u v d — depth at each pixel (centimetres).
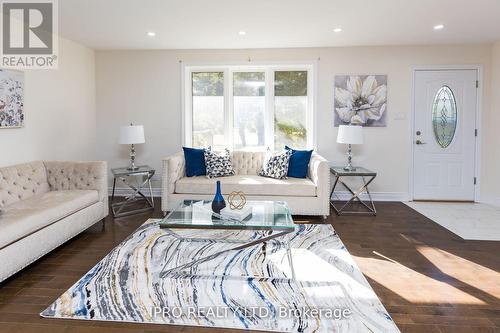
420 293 240
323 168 414
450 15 367
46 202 321
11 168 341
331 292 242
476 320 207
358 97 512
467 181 515
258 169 492
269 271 276
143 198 534
